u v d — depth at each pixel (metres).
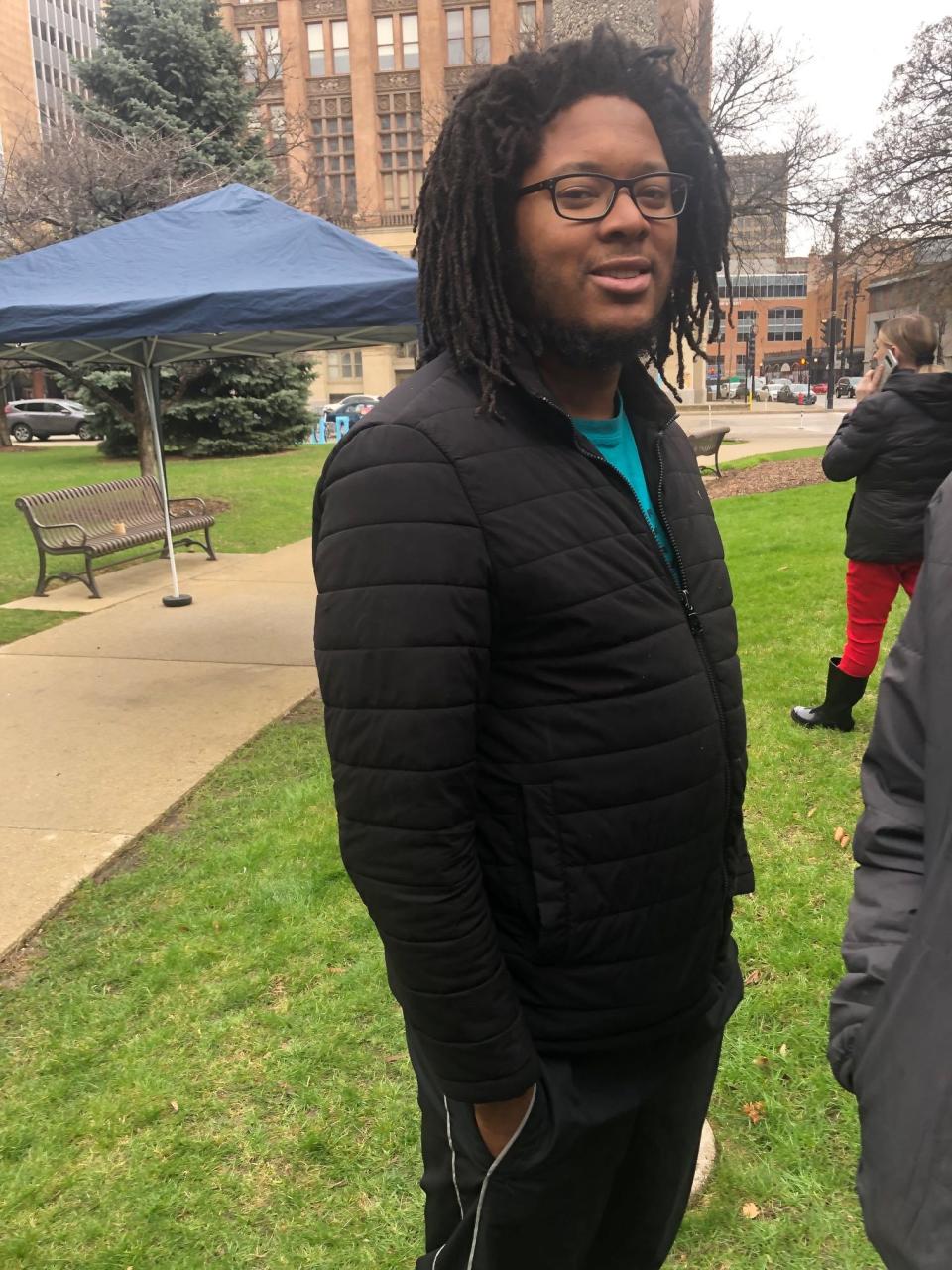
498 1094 1.17
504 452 1.17
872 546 3.85
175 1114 2.27
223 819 3.78
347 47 41.75
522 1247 1.31
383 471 1.12
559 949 1.24
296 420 21.00
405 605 1.10
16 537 10.81
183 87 18.80
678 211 1.33
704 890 1.34
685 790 1.27
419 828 1.12
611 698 1.21
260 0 41.53
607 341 1.25
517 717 1.20
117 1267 1.90
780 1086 2.30
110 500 8.73
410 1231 1.97
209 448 19.78
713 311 1.63
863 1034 1.10
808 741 4.22
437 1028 1.17
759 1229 1.95
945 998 0.99
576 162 1.20
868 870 1.21
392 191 43.12
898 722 1.20
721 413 38.09
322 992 2.68
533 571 1.16
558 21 12.98
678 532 1.40
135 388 11.66
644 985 1.29
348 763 1.15
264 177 18.98
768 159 17.61
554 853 1.21
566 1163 1.28
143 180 13.45
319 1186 2.08
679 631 1.29
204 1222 2.00
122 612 7.23
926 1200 0.97
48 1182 2.09
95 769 4.26
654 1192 1.49
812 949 2.78
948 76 16.91
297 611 7.16
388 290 4.81
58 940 2.97
